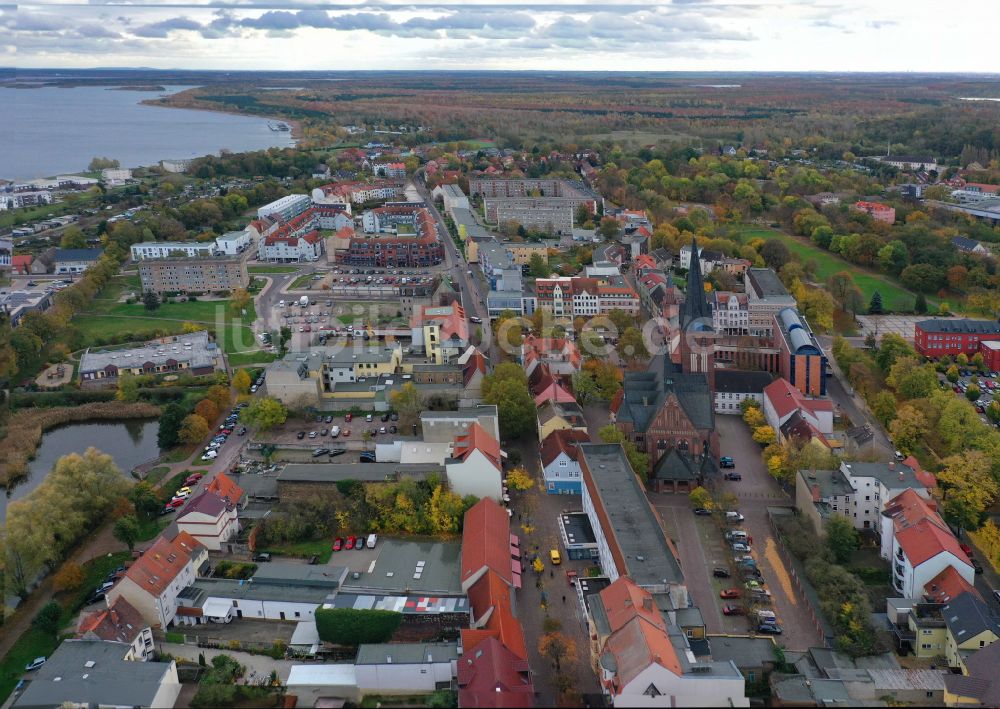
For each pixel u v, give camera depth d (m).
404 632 176.00
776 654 163.38
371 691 162.12
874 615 178.00
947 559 178.38
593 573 198.00
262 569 196.62
